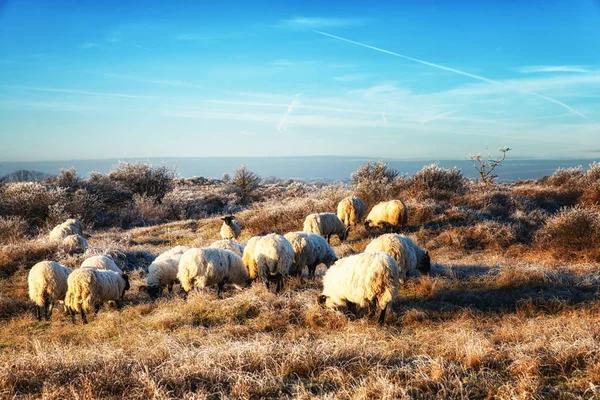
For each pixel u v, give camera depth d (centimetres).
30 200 2342
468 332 648
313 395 482
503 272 1002
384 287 728
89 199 2550
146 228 2231
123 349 647
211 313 824
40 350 618
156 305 945
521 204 1872
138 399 477
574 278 970
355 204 1633
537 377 485
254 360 552
